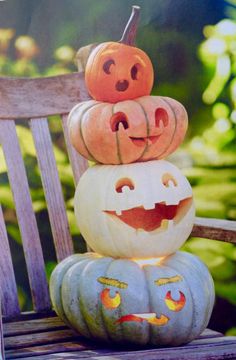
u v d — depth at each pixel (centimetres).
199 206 302
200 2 299
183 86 302
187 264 189
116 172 187
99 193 187
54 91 226
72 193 295
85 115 189
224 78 302
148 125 185
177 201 187
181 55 301
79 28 292
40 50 294
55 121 294
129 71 189
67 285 187
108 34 291
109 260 187
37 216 294
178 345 186
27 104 223
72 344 188
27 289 295
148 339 183
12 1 290
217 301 302
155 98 190
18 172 219
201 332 188
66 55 293
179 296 182
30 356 178
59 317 205
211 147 304
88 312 182
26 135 293
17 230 293
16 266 293
